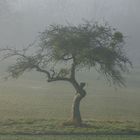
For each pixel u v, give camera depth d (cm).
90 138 3519
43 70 4406
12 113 5388
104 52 4253
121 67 4459
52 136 3669
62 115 5303
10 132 3903
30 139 3388
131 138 3597
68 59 4353
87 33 4284
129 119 5206
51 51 4325
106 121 4678
